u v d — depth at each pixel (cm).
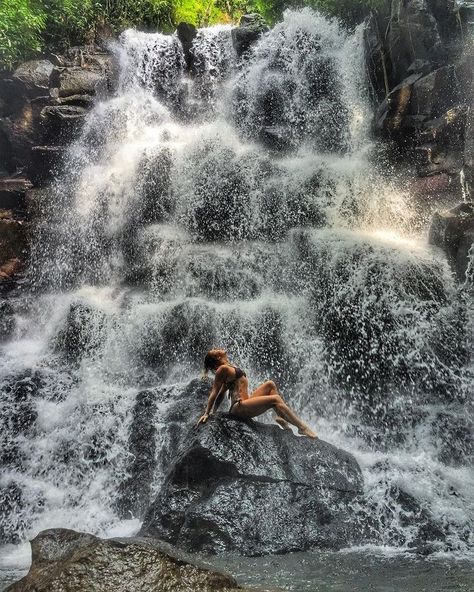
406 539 703
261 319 1187
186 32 1881
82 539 510
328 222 1428
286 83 1762
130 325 1227
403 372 1109
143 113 1816
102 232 1570
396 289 1155
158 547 493
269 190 1477
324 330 1174
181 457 761
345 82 1680
